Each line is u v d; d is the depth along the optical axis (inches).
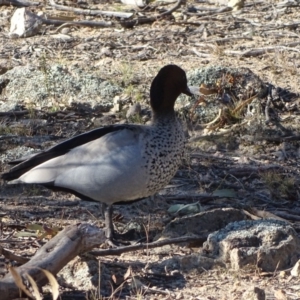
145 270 344.5
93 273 328.2
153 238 391.5
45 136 534.3
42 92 606.2
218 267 347.6
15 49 719.7
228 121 562.6
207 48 724.7
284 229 357.7
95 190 380.5
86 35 767.7
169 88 395.2
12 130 538.6
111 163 375.6
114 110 587.2
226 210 392.2
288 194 459.8
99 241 321.1
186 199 448.1
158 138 382.9
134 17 816.3
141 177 377.4
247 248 349.1
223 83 590.2
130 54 712.4
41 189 455.5
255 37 758.5
